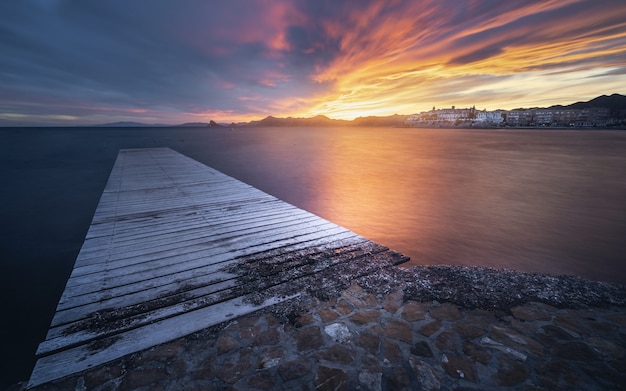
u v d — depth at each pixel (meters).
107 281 4.22
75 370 2.74
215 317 3.50
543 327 3.32
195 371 2.73
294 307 3.71
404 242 7.75
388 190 14.16
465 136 79.00
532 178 17.47
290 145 43.66
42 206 10.99
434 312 3.60
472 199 12.46
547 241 7.82
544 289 4.15
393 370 2.72
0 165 20.69
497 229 8.73
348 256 5.17
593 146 42.28
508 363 2.80
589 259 6.81
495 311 3.61
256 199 8.92
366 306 3.73
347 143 49.94
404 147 42.31
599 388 2.54
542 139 61.84
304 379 2.63
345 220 9.59
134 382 2.61
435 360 2.84
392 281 4.36
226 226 6.56
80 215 9.95
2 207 10.80
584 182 16.28
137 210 7.75
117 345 3.04
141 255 5.07
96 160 23.14
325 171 19.80
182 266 4.70
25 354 3.98
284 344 3.07
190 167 15.73
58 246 7.51
